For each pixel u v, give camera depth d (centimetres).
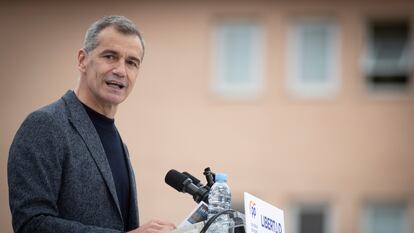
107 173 681
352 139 3244
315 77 3266
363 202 3238
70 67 3253
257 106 3247
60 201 664
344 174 3238
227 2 3250
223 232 636
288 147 3238
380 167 3241
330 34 3269
